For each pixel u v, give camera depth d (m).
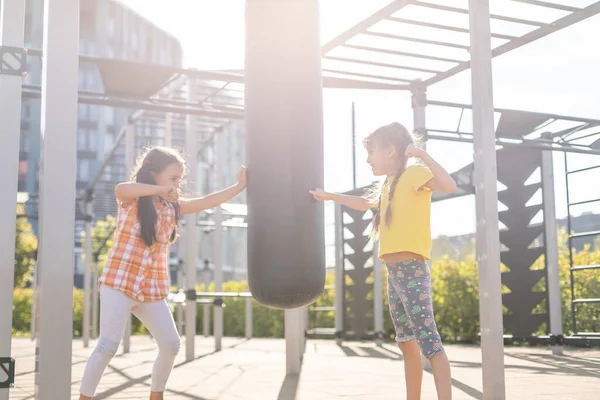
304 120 2.80
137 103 7.22
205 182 17.81
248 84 2.87
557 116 7.64
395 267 3.22
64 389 2.67
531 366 6.57
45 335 2.66
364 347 9.86
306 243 2.72
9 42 3.87
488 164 3.31
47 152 2.72
